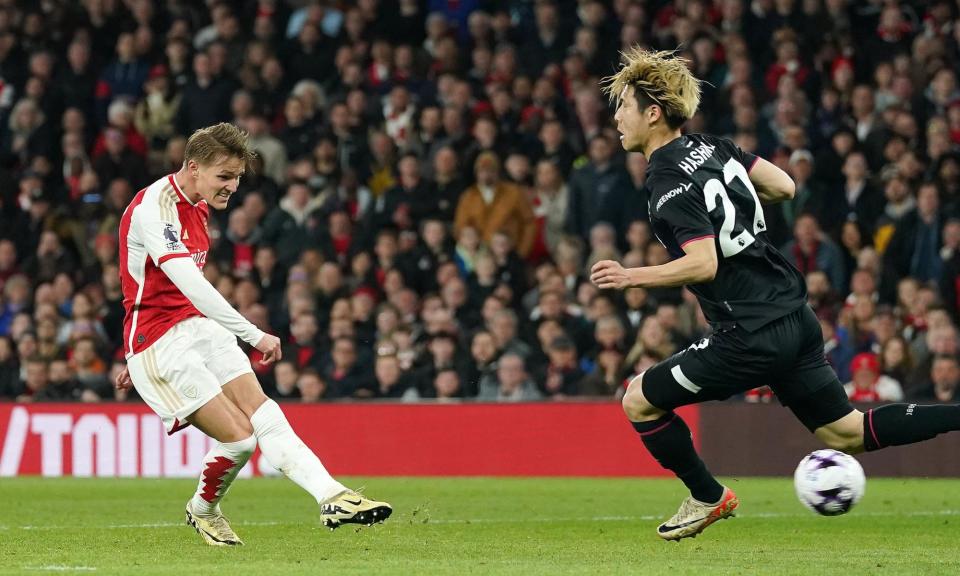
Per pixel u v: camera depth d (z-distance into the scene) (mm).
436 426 45281
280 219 56031
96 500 36406
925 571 19750
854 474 22203
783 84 56750
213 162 21625
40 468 45344
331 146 57219
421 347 48531
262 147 59125
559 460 44656
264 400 22203
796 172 53812
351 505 20641
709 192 21062
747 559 21562
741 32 60344
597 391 46438
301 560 21031
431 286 53406
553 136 56906
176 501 36125
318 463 21328
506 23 63000
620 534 26750
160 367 22000
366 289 53000
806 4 60906
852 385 44562
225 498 36875
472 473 45062
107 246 56500
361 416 45625
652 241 52500
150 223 21469
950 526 28750
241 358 22609
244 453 22375
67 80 63938
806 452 43031
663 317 46188
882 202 53406
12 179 61375
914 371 45156
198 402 21984
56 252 57031
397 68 61531
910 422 22031
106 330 54156
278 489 40000
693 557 21875
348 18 63156
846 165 54219
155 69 62406
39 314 51625
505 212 54938
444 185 56250
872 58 59719
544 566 20203
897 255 52125
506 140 57750
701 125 56719
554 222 55562
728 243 21203
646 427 22625
